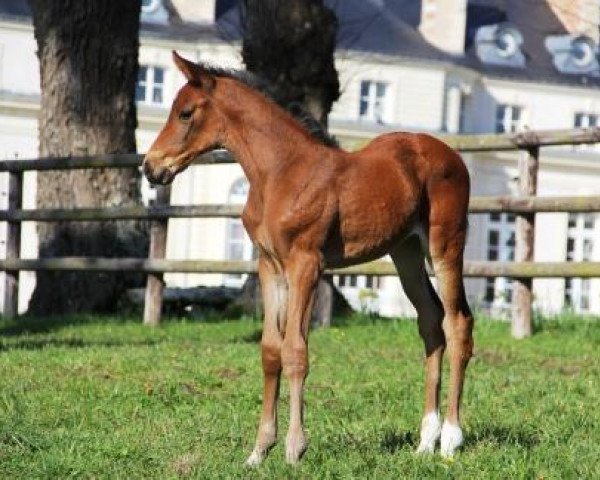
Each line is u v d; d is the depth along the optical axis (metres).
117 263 15.05
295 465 6.38
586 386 9.69
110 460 6.97
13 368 10.48
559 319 13.80
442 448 6.95
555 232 46.41
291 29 15.01
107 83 17.33
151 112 41.28
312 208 6.48
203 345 12.28
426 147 7.05
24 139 40.38
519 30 47.56
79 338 13.34
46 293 17.16
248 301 16.05
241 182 42.22
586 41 47.50
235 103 6.70
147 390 9.33
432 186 7.00
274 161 6.59
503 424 8.01
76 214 15.49
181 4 42.47
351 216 6.62
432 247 7.01
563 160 45.72
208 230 42.16
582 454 7.02
